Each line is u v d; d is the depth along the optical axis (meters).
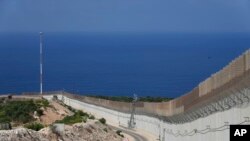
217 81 55.03
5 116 97.94
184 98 72.31
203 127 59.31
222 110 51.94
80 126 84.69
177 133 77.44
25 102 110.62
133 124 120.56
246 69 47.31
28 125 85.56
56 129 75.25
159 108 100.69
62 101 148.88
